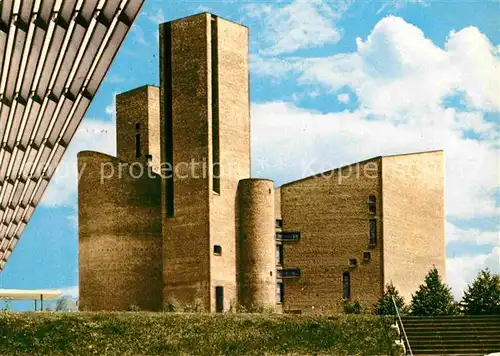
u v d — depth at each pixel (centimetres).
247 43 9556
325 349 5747
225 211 9031
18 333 5638
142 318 6078
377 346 5706
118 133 10388
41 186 5338
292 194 9925
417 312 8012
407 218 9919
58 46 3091
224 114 9169
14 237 6931
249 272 9075
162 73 9356
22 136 4269
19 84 3550
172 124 9175
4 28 3044
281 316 6322
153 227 9306
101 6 2891
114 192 9394
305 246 9806
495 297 7312
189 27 9150
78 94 3562
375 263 9506
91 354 5509
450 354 5478
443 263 10550
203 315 6269
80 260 9531
